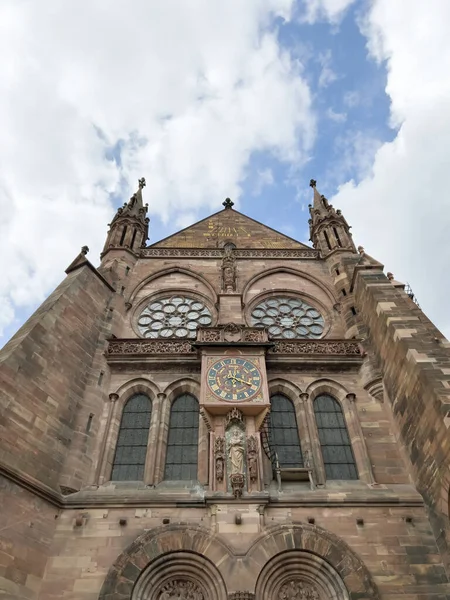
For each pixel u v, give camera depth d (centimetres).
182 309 3428
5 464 1925
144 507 2098
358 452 2412
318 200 4569
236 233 4362
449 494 1920
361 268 3216
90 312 2919
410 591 1855
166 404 2578
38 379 2298
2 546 1780
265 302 3528
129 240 3866
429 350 2316
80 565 1905
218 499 2073
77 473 2228
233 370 2531
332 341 2908
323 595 1902
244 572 1880
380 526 2066
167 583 1914
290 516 2084
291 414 2611
